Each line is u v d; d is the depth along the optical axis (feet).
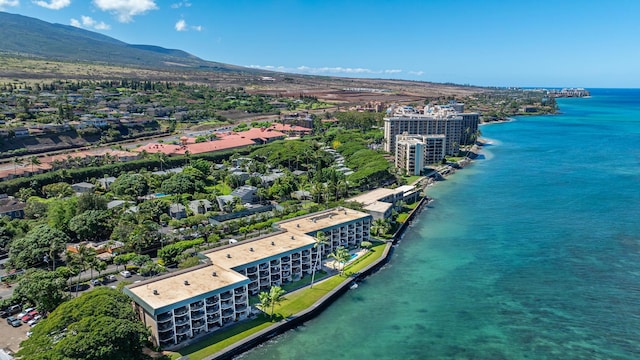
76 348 307.37
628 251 588.91
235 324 417.08
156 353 368.48
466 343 401.90
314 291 483.10
